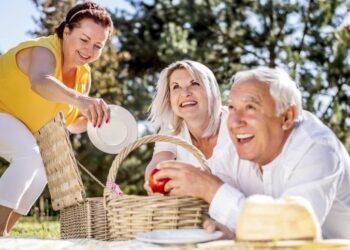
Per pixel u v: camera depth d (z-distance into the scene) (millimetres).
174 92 3436
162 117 3572
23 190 3775
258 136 2600
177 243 2441
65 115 4125
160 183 2811
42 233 4898
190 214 2732
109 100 12703
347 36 11094
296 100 2635
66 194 3609
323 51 12508
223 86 10883
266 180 2723
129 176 13812
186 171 2729
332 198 2602
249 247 2094
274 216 2139
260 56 13820
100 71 12258
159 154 3609
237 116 2611
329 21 12484
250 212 2154
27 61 3924
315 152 2609
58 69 3955
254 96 2580
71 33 3951
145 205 2742
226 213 2637
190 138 3514
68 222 3709
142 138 2920
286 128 2635
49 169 3785
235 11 13539
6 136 3799
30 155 3811
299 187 2562
